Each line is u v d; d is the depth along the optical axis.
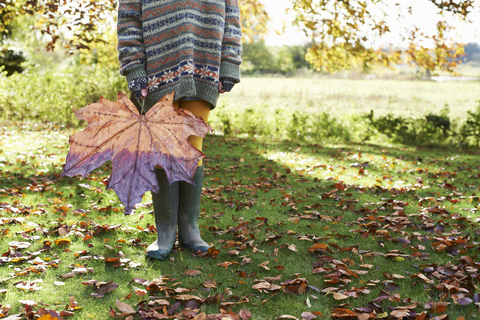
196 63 2.33
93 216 3.30
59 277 2.22
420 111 16.09
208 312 1.88
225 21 2.45
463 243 2.81
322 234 3.05
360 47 9.05
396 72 10.16
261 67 49.19
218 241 2.81
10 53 14.05
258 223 3.32
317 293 2.12
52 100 10.77
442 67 9.49
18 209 3.28
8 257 2.40
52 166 5.25
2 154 5.86
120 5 2.32
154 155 2.06
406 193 4.49
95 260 2.45
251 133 10.48
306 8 8.25
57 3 6.34
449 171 6.00
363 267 2.45
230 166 5.98
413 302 1.99
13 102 10.57
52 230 2.90
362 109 16.47
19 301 1.89
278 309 1.96
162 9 2.24
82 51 8.23
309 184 4.93
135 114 2.06
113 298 2.01
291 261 2.54
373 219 3.42
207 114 2.47
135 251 2.61
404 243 2.88
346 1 7.84
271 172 5.67
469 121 9.30
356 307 1.97
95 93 11.12
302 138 10.09
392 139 9.85
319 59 10.38
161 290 2.07
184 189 2.58
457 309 1.97
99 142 1.99
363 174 5.67
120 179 2.02
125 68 2.27
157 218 2.56
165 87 2.27
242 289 2.14
